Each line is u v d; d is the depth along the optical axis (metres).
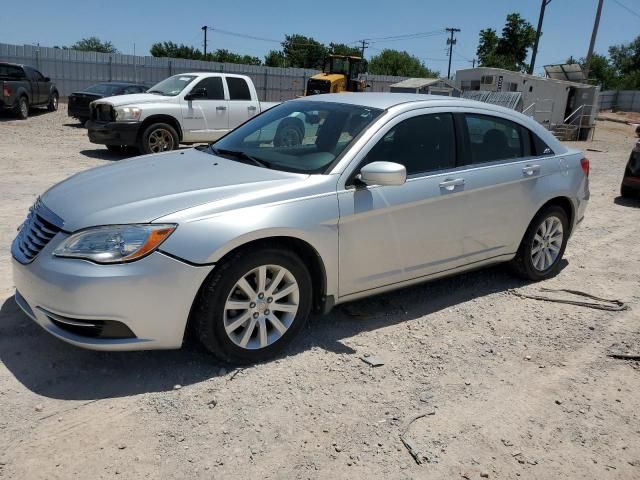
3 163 10.81
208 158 4.30
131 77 32.66
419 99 4.51
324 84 26.67
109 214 3.27
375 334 4.18
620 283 5.59
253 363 3.63
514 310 4.78
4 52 28.45
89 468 2.66
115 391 3.27
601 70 66.75
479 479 2.78
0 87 18.34
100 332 3.19
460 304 4.83
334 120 4.28
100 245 3.16
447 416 3.26
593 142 24.84
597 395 3.57
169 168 4.03
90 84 31.39
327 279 3.81
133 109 11.84
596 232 7.61
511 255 5.08
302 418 3.13
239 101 13.29
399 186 4.07
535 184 5.02
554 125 25.08
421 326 4.37
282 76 38.56
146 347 3.26
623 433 3.21
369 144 4.00
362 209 3.85
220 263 3.36
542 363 3.93
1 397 3.14
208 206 3.37
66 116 21.52
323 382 3.50
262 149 4.33
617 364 3.98
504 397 3.49
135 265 3.13
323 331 4.16
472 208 4.54
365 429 3.08
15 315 4.06
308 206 3.63
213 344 3.43
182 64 34.28
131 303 3.15
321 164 3.90
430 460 2.88
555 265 5.55
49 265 3.19
